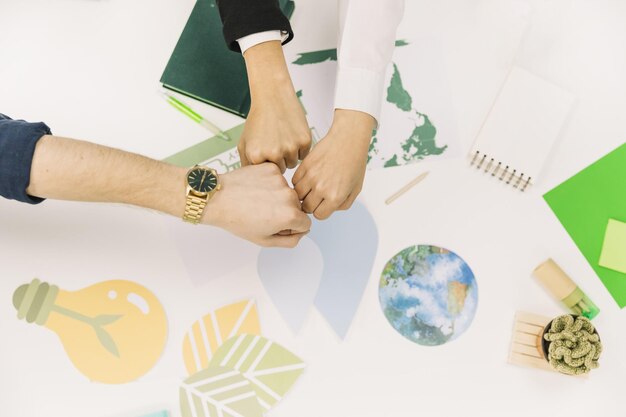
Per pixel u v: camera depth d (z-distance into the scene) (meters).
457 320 0.85
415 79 0.93
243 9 0.79
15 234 0.85
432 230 0.88
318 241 0.87
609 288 0.88
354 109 0.80
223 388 0.82
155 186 0.74
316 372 0.83
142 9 0.94
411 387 0.83
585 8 0.95
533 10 0.95
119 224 0.86
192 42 0.93
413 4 0.95
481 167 0.90
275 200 0.77
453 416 0.83
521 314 0.85
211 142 0.90
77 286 0.84
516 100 0.92
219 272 0.85
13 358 0.81
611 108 0.93
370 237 0.87
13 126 0.70
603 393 0.84
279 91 0.81
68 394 0.80
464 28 0.95
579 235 0.89
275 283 0.85
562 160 0.91
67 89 0.90
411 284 0.86
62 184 0.71
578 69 0.94
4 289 0.83
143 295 0.84
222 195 0.76
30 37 0.92
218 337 0.83
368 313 0.85
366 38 0.80
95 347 0.82
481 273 0.87
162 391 0.82
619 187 0.90
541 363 0.84
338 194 0.79
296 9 0.95
